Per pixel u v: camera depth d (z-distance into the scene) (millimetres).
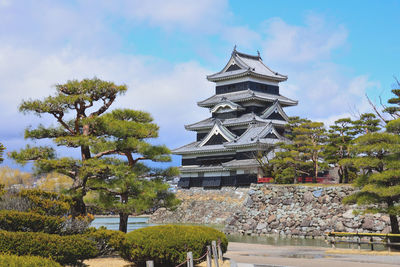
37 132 25922
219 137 75812
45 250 15617
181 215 70000
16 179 47938
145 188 27562
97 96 26797
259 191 51000
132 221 74875
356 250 28156
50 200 19188
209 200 69750
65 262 16312
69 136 25281
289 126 64875
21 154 25156
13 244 15055
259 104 81188
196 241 20203
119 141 26906
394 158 29328
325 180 57438
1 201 18500
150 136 27766
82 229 19484
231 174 70500
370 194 29719
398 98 39594
